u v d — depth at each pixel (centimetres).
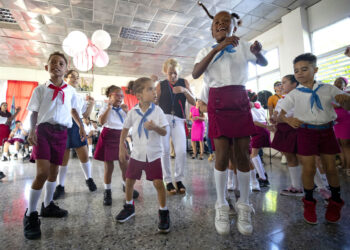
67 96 154
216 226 119
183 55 718
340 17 402
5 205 179
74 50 410
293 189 189
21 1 419
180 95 223
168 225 124
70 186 240
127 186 144
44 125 139
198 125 475
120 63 796
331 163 131
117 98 191
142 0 419
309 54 139
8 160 531
